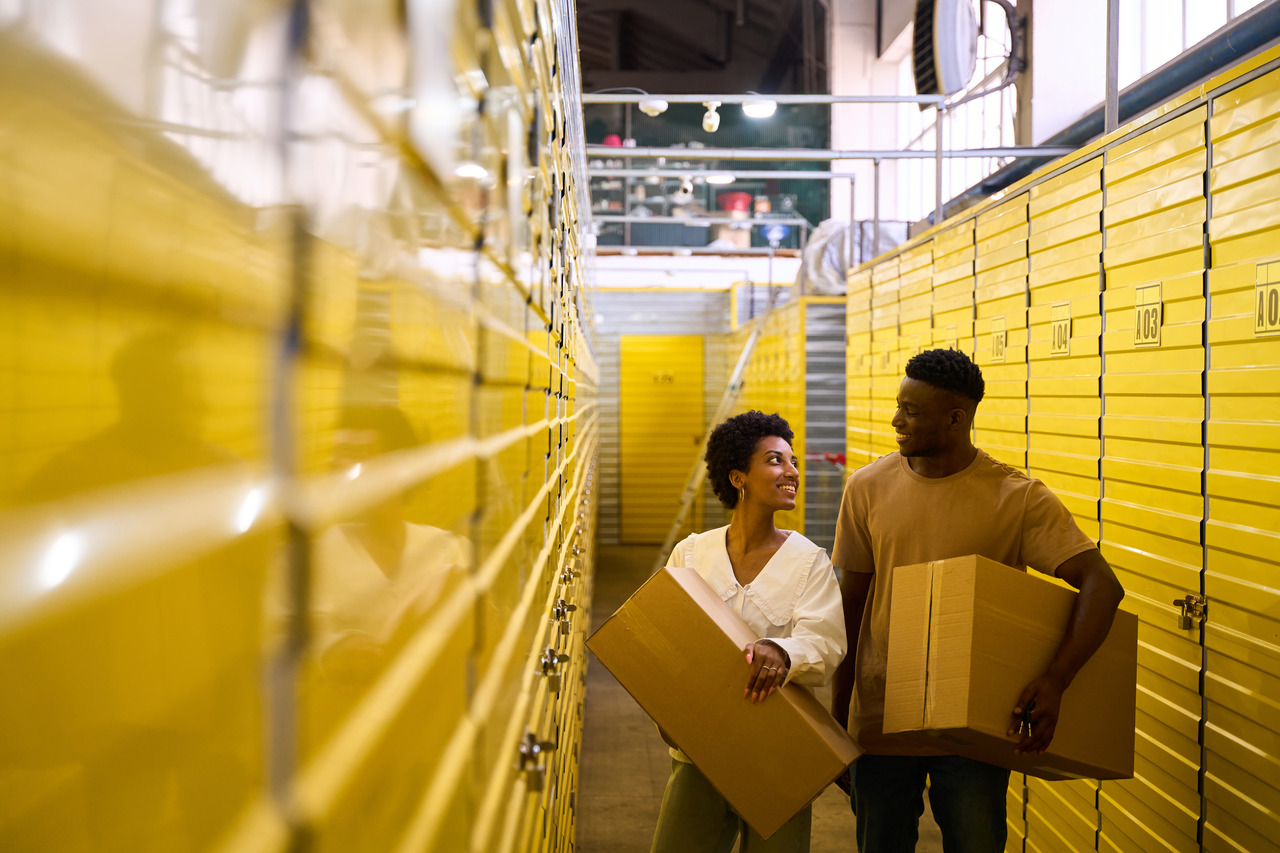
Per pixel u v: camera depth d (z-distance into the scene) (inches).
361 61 15.1
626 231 524.4
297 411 12.4
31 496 7.0
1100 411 104.5
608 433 488.7
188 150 9.3
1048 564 82.4
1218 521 82.4
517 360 40.0
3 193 6.5
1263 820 75.9
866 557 95.1
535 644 49.5
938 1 234.4
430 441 21.0
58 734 7.4
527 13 41.3
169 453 9.1
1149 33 259.6
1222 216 82.0
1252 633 77.7
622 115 632.4
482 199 28.2
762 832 71.7
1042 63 299.9
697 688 72.7
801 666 74.0
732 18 700.7
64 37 7.2
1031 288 123.6
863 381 221.9
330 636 13.8
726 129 622.8
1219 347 82.0
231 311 10.4
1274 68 75.6
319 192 13.1
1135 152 97.3
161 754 9.0
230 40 10.3
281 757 11.9
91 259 7.6
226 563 10.3
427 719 20.0
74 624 7.5
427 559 20.6
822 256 337.7
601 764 181.2
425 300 20.4
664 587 74.1
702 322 489.1
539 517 54.7
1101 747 76.4
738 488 88.7
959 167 413.1
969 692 71.6
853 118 517.3
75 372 7.5
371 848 15.6
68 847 7.5
